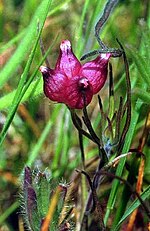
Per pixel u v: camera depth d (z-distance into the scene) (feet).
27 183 0.42
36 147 0.58
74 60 0.43
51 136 0.66
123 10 0.73
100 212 0.45
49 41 0.75
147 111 0.54
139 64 0.49
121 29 0.73
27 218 0.43
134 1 0.72
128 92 0.45
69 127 0.61
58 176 0.59
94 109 0.67
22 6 0.78
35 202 0.42
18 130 0.65
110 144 0.46
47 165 0.64
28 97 0.50
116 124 0.45
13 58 0.51
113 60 0.66
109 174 0.45
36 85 0.50
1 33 0.73
